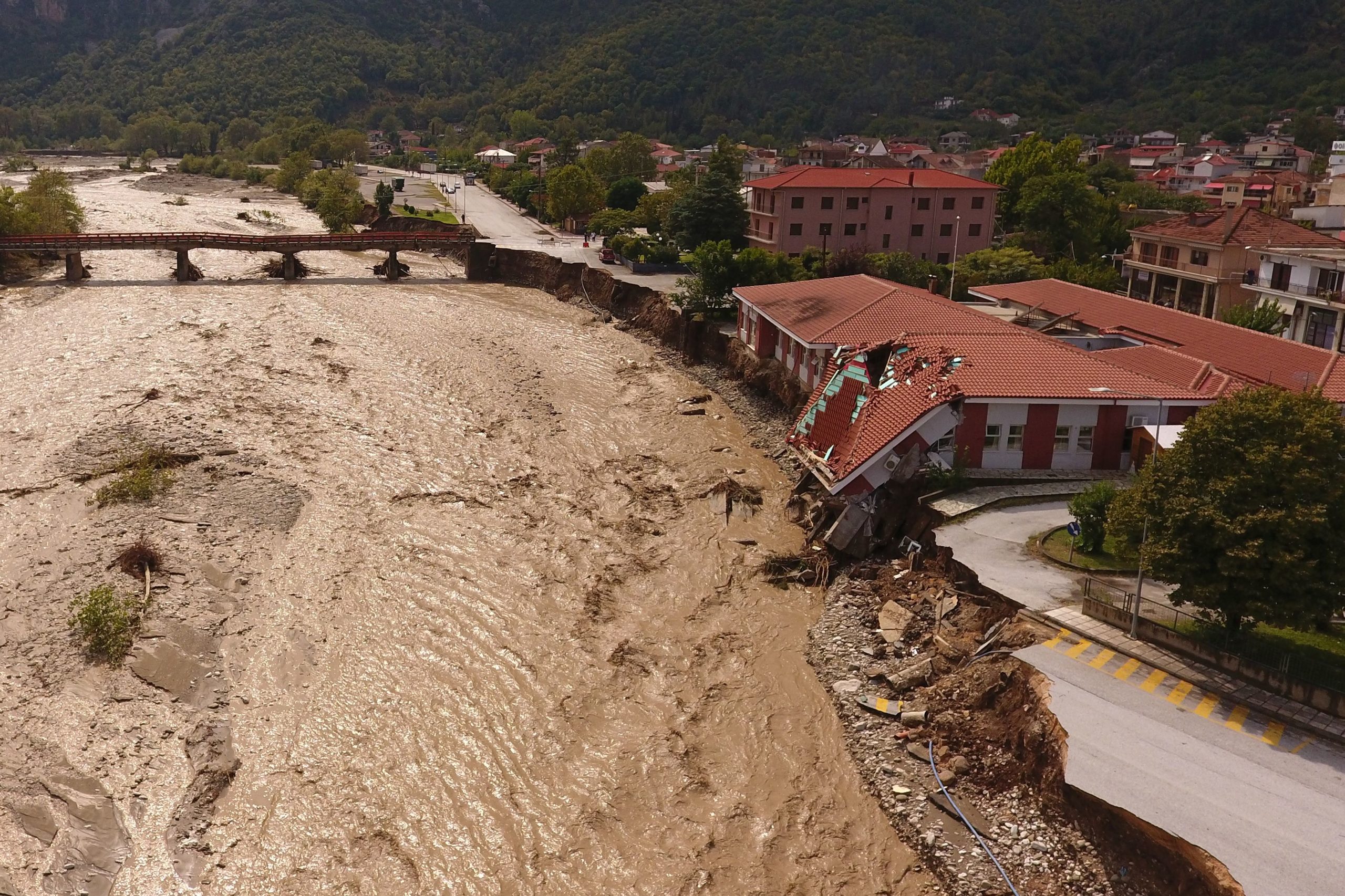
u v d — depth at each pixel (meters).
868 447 44.62
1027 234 107.31
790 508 49.12
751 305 69.00
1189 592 30.03
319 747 31.50
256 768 30.52
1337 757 26.95
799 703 33.94
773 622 39.19
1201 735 27.80
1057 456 47.66
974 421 46.50
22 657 34.97
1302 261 67.62
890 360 51.25
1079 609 34.44
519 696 34.28
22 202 109.94
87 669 34.47
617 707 33.88
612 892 26.34
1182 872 23.69
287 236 101.19
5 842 27.22
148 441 54.38
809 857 27.41
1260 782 26.02
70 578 40.00
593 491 51.41
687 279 85.06
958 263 95.56
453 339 78.31
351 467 52.59
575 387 68.06
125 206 149.62
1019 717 29.75
